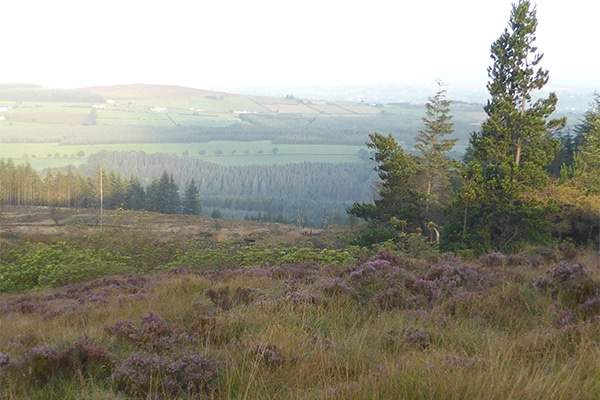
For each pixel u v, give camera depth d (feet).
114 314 30.12
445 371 15.20
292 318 24.44
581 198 92.02
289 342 19.67
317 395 14.60
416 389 13.99
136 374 16.52
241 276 40.45
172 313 27.63
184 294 35.73
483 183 88.74
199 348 20.38
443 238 93.45
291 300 27.02
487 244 82.74
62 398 15.40
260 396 15.21
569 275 27.76
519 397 13.51
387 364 16.30
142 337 21.18
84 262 65.05
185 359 17.46
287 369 17.25
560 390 13.94
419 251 68.54
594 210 90.12
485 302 26.00
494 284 29.27
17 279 62.80
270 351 18.29
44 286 59.57
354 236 105.60
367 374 16.08
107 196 280.51
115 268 66.69
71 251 73.82
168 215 188.85
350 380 16.06
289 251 64.23
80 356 17.92
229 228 157.07
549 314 24.04
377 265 32.94
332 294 28.58
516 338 20.77
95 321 28.71
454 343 20.25
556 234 97.14
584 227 94.53
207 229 151.64
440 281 29.96
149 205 289.74
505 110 95.86
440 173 123.75
